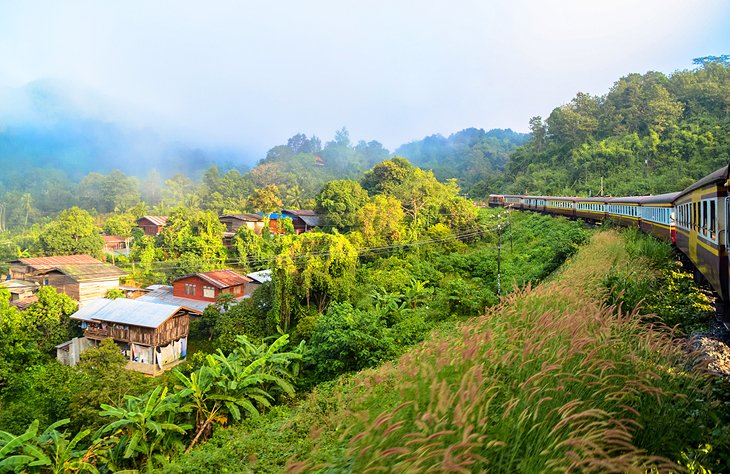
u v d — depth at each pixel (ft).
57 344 69.92
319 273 66.59
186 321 71.36
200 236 112.27
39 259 99.96
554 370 12.41
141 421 36.29
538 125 241.76
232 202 222.07
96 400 43.06
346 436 14.17
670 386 13.74
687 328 23.50
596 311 17.93
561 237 76.38
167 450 37.09
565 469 8.64
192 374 41.34
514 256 85.15
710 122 172.76
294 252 68.39
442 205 122.93
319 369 46.96
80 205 247.09
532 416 10.69
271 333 64.34
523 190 193.06
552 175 190.90
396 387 14.52
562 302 21.91
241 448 23.71
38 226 177.06
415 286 70.69
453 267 86.07
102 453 35.60
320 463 12.44
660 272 35.37
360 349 44.39
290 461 12.19
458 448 9.31
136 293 94.07
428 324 51.03
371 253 92.63
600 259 39.88
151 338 64.95
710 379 16.16
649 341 15.83
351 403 17.52
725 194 22.12
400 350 43.52
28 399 53.31
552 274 53.42
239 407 42.50
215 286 81.92
